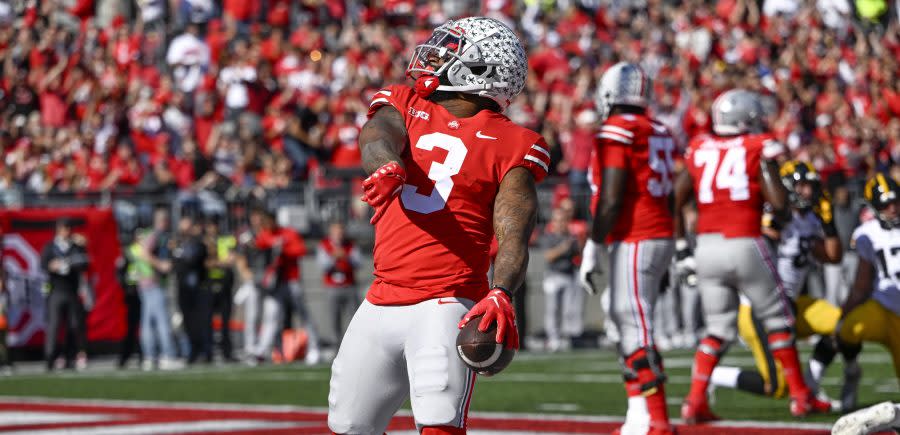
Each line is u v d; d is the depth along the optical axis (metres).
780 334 28.77
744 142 27.88
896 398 34.09
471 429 28.72
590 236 25.62
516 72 13.63
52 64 77.69
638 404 25.23
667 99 80.75
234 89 75.00
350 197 69.31
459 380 12.62
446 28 13.72
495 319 11.92
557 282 64.25
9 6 81.31
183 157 70.69
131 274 58.41
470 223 13.07
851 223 62.91
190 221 59.56
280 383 44.75
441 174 13.09
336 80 79.00
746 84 83.31
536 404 34.56
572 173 71.50
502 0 93.56
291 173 71.94
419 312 12.88
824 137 84.12
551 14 96.25
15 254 59.44
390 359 13.13
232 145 72.94
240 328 67.81
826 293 63.31
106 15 89.31
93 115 74.69
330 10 90.19
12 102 75.94
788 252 32.28
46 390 43.75
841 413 30.02
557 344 64.31
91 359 61.44
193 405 36.38
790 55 94.88
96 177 69.50
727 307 28.47
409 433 28.66
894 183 27.80
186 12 86.12
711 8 101.44
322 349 68.56
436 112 13.43
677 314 64.81
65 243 57.34
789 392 29.75
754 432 26.55
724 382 30.48
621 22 96.12
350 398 13.23
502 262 12.34
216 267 60.38
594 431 27.81
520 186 12.94
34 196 64.06
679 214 29.09
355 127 74.25
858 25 108.31
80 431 29.69
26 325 59.69
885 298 28.19
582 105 80.88
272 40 81.25
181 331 62.16
